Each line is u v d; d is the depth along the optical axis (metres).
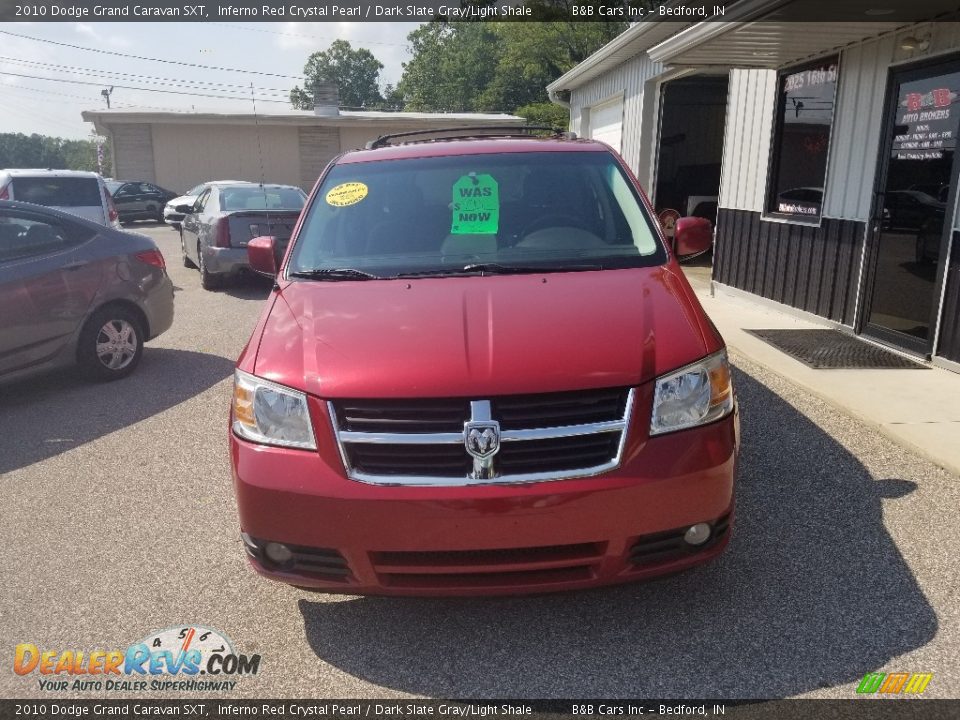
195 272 13.39
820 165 7.62
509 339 2.85
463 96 55.72
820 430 4.81
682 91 15.15
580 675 2.71
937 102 5.98
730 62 8.14
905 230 6.37
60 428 5.41
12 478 4.56
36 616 3.16
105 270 6.35
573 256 3.63
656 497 2.62
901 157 6.41
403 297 3.23
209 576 3.42
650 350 2.81
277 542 2.74
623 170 4.12
